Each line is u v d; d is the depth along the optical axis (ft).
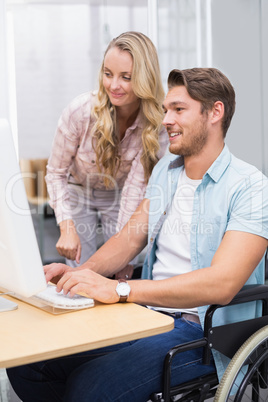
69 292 4.49
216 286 4.54
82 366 4.67
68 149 7.80
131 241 5.95
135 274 6.98
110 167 7.68
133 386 4.43
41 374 5.22
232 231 4.82
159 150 7.39
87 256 8.72
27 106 10.19
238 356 4.60
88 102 7.41
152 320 3.92
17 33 10.03
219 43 9.87
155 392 4.53
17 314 4.10
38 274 3.74
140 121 7.34
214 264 4.64
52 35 10.17
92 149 7.70
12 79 10.02
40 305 4.26
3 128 3.51
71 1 10.11
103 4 10.12
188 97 5.24
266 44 10.15
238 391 4.48
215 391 4.91
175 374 4.61
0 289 4.90
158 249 5.70
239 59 10.03
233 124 10.22
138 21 9.90
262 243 4.78
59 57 10.27
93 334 3.63
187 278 4.56
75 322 3.89
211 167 5.18
